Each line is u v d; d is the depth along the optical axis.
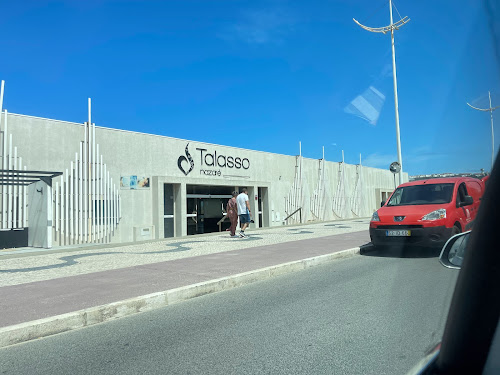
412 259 9.23
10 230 12.38
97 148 15.02
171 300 6.20
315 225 21.72
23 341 4.62
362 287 6.60
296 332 4.56
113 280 7.26
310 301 5.91
